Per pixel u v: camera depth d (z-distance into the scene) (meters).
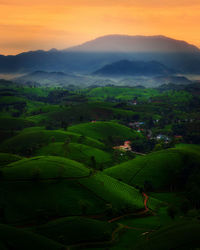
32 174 151.00
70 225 115.81
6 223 116.69
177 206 150.25
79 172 164.38
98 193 147.00
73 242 106.12
